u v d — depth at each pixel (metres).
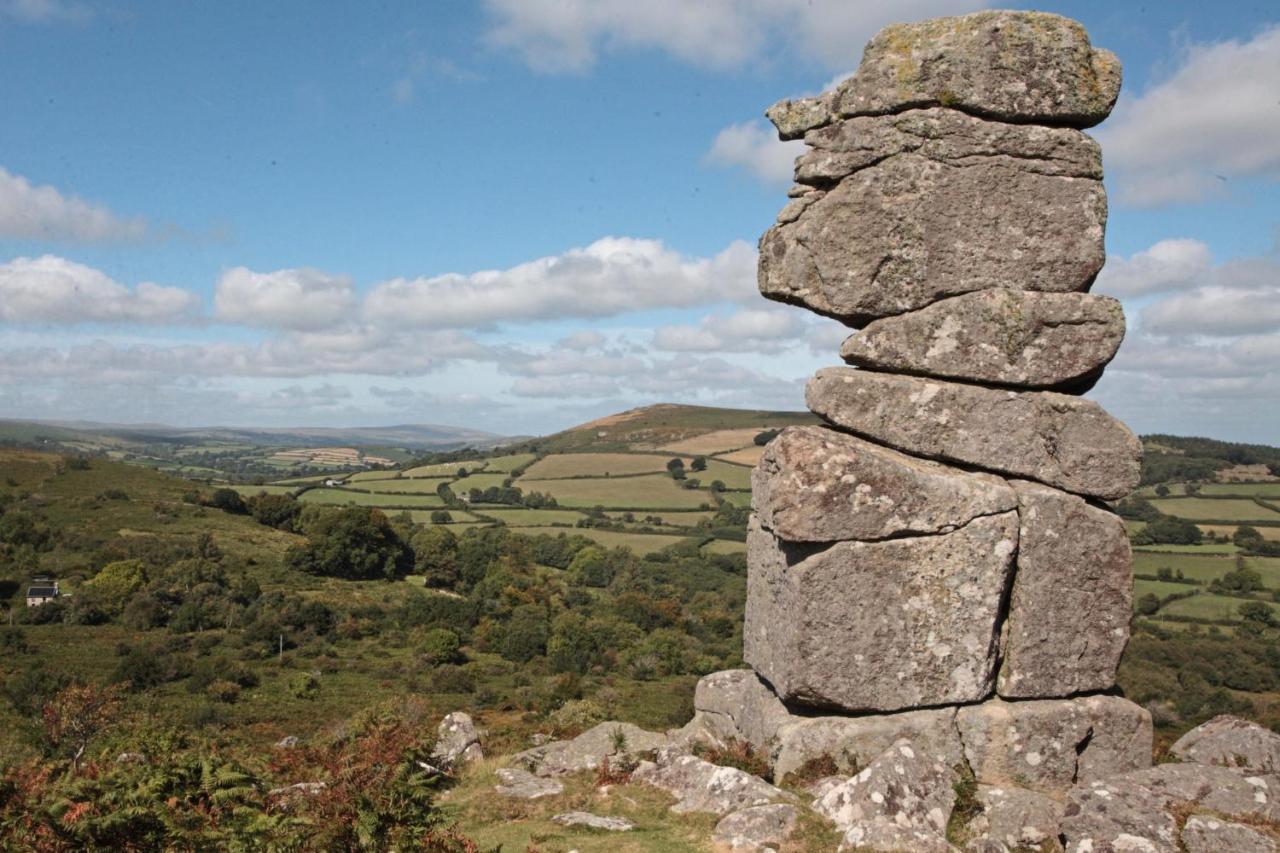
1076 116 10.45
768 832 8.70
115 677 47.69
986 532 10.25
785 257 10.84
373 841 7.88
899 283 10.45
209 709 41.84
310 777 10.72
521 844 8.95
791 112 10.90
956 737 10.24
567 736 13.84
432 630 59.81
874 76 10.46
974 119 10.41
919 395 10.48
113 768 8.47
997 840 8.73
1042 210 10.45
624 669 55.91
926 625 10.24
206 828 7.50
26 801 7.86
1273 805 8.54
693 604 71.12
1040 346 10.44
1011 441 10.46
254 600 67.94
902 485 10.14
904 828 8.31
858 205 10.45
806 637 10.14
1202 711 32.88
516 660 59.69
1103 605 10.52
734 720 12.10
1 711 38.31
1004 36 10.30
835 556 10.12
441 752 12.12
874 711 10.31
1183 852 7.89
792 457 10.16
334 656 58.88
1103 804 8.51
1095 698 10.57
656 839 8.94
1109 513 10.59
